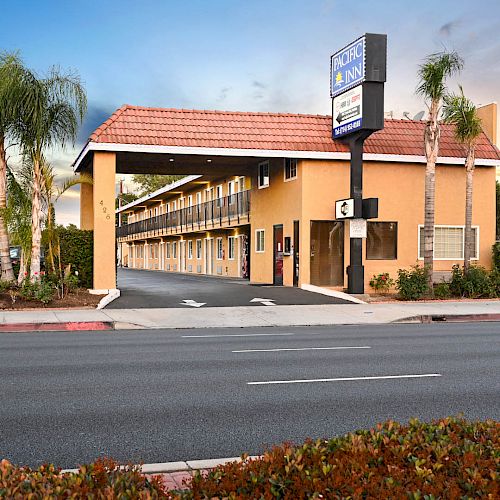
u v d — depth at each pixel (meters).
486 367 10.03
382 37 22.23
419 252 26.89
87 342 13.23
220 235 41.31
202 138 24.98
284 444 4.25
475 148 27.66
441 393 8.07
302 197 25.73
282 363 10.39
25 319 16.78
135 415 6.94
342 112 23.70
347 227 26.14
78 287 23.83
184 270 50.28
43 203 22.94
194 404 7.46
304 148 25.53
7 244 22.06
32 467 5.21
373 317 18.56
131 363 10.38
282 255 27.88
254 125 26.09
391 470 3.74
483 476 3.71
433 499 3.33
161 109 25.69
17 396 7.86
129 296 22.77
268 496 3.36
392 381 8.85
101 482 3.59
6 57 20.83
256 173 31.00
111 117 24.75
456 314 18.98
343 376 9.23
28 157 22.02
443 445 4.16
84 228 29.28
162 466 5.07
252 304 20.91
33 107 20.88
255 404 7.46
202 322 17.34
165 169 30.86
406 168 26.83
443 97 23.81
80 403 7.49
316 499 3.32
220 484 3.62
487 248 27.89
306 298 22.39
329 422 6.66
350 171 25.00
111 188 23.73
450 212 27.33
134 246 71.88
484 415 6.95
